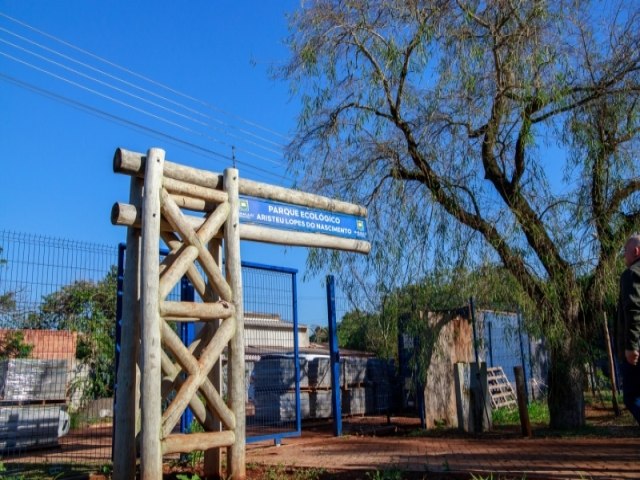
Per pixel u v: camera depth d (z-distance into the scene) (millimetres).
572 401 10336
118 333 7078
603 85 9891
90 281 9359
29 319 8789
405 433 11117
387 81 10602
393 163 10594
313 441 9891
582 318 10227
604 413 13266
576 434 9703
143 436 5676
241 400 6570
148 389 5730
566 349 10141
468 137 10242
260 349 10133
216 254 7105
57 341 10000
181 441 5957
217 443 6293
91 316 9484
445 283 10469
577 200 9906
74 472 7301
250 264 9406
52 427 9438
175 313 6078
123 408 6156
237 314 6676
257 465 7312
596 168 9805
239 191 7445
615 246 9711
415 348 11211
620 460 6797
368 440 9914
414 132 10555
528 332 10461
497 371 15117
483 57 10055
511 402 14523
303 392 12219
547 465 6594
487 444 8820
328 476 6625
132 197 6395
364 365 13422
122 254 7293
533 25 9961
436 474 6320
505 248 9898
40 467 7664
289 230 8086
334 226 8789
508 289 10078
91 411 11227
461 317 12125
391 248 10531
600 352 10906
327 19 11000
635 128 9906
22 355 9836
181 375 6555
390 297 10828
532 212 10000
